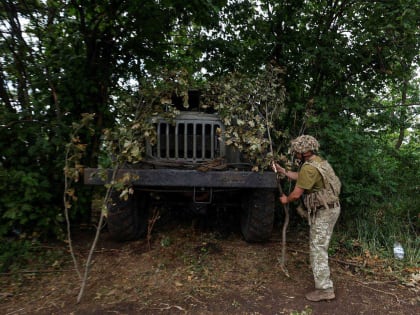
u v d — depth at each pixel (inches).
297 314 97.1
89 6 172.1
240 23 206.7
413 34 164.1
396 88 201.9
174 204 156.0
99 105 179.6
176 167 129.2
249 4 200.5
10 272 122.7
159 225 172.2
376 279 124.0
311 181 104.7
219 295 108.4
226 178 118.0
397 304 106.3
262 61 205.3
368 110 184.2
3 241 139.1
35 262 132.3
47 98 165.8
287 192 175.2
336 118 169.6
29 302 103.4
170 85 129.6
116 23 187.9
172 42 221.0
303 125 166.2
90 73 178.4
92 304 101.9
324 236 107.3
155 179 117.6
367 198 171.6
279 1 196.7
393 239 157.6
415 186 197.6
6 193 142.2
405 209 188.2
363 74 190.5
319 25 191.0
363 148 162.7
